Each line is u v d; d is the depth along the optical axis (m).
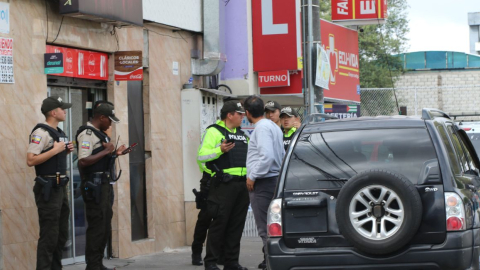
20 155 11.73
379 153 8.43
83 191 11.34
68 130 13.36
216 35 16.98
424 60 47.81
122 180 14.33
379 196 7.80
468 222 7.99
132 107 15.20
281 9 19.31
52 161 10.70
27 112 11.91
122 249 14.30
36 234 11.93
